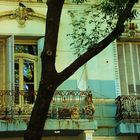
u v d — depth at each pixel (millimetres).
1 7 18391
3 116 16719
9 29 18266
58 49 18422
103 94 18312
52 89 10125
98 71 18531
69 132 17344
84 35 17438
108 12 14148
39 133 9938
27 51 18484
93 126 17016
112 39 11094
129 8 11500
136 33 19094
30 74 18266
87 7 18875
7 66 17812
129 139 18109
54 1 10344
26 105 17219
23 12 18469
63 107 17219
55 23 10312
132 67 19141
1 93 17109
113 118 18125
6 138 17516
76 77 18266
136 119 17766
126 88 18844
